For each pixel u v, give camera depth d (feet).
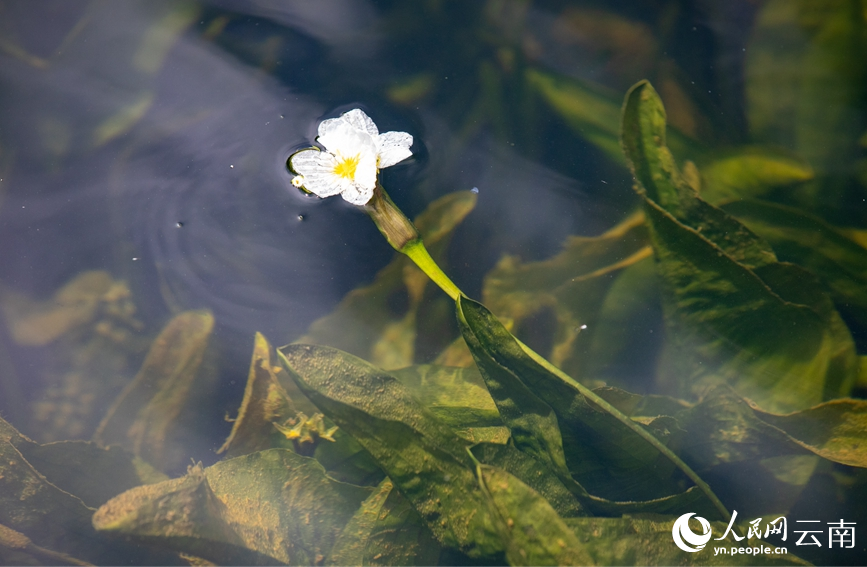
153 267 3.79
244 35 3.98
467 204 3.79
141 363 3.76
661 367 3.72
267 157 3.85
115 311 3.77
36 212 3.83
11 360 3.76
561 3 3.98
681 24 3.93
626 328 3.74
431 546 3.55
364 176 3.56
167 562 3.62
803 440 3.59
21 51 3.98
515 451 3.54
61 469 3.65
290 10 4.01
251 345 3.74
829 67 3.84
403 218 3.58
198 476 3.53
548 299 3.77
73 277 3.79
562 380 3.53
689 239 3.61
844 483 3.63
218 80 3.94
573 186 3.82
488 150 3.84
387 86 3.90
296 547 3.58
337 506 3.59
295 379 3.49
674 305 3.67
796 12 3.88
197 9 4.01
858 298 3.72
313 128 3.86
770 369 3.66
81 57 3.98
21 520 3.62
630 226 3.78
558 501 3.55
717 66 3.89
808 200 3.78
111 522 3.47
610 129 3.85
